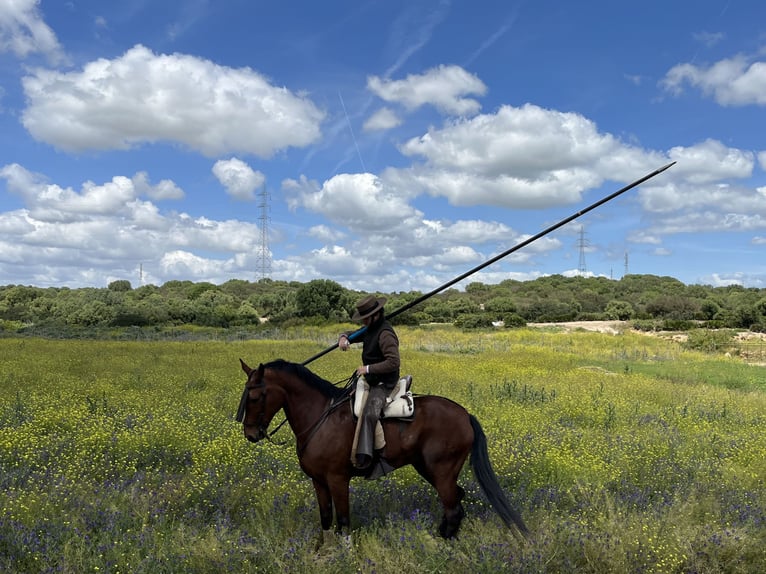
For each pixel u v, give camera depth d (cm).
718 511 646
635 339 3841
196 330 4656
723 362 2841
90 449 840
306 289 5631
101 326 5059
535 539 548
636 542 543
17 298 8744
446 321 7056
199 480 716
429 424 583
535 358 2642
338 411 590
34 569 496
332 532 577
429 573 501
